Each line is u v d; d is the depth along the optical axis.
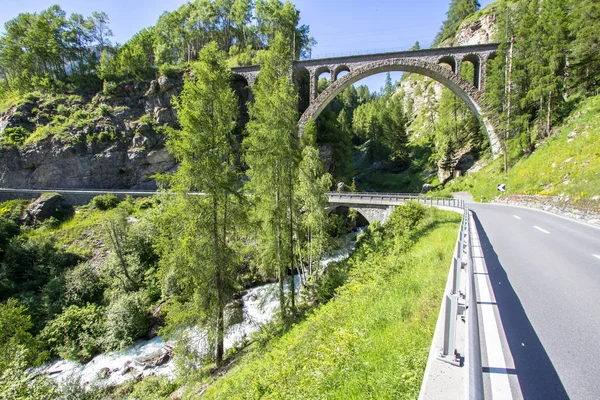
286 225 19.62
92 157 54.25
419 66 48.12
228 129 14.88
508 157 38.38
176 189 13.68
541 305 5.75
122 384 18.08
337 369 4.88
